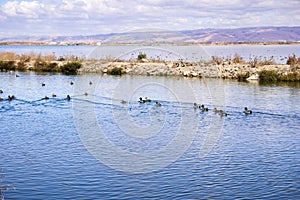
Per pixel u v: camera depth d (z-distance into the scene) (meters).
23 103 49.25
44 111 44.16
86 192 22.19
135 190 22.36
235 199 21.42
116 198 21.47
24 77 76.94
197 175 24.70
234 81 68.94
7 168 25.88
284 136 34.09
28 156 28.25
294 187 22.98
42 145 30.95
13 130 35.72
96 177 24.27
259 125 37.91
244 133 35.00
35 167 26.02
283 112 43.44
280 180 24.02
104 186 23.00
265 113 42.97
